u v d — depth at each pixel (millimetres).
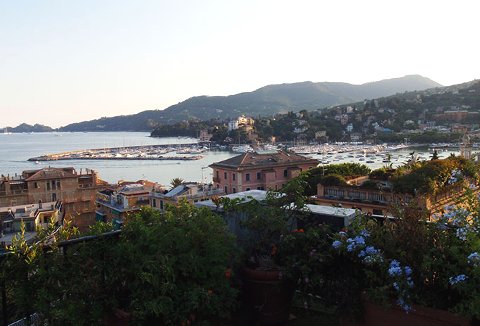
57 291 4734
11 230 46750
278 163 68375
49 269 4848
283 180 68562
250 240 6484
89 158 194875
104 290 4906
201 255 5375
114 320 4863
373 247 4910
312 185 38594
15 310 4930
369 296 4770
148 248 5090
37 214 51750
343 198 33594
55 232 5320
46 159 193250
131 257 4914
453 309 4344
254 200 6414
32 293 4746
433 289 4711
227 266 5672
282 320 5766
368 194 32594
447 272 4570
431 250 4762
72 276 4887
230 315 5527
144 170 148750
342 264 5344
